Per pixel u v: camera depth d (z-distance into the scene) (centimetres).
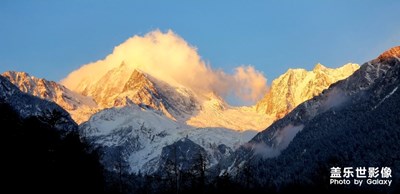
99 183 12200
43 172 9900
